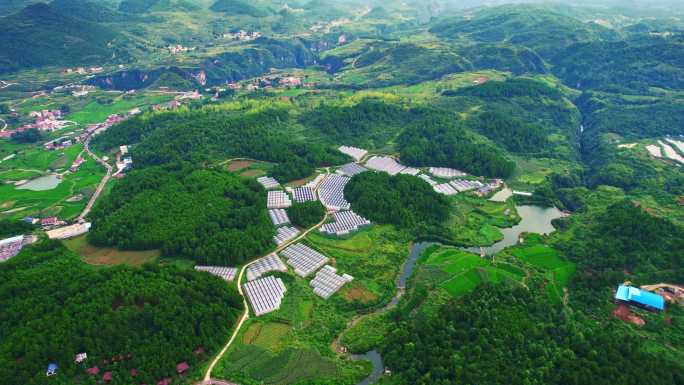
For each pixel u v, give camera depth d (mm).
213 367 154875
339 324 177500
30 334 149625
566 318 173250
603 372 140750
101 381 143000
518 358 149375
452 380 142625
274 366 155375
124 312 159750
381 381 149250
